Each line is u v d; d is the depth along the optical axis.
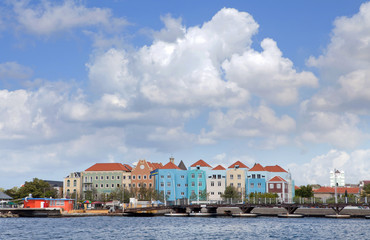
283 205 147.12
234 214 153.00
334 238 84.38
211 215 158.00
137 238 85.38
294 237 86.25
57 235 89.94
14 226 110.12
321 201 154.50
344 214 146.38
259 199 166.62
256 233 93.44
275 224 115.12
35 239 83.75
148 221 129.50
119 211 166.00
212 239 83.81
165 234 91.88
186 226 110.38
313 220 130.62
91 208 177.50
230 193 195.62
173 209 165.38
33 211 155.50
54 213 155.50
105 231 97.88
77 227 107.62
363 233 92.31
